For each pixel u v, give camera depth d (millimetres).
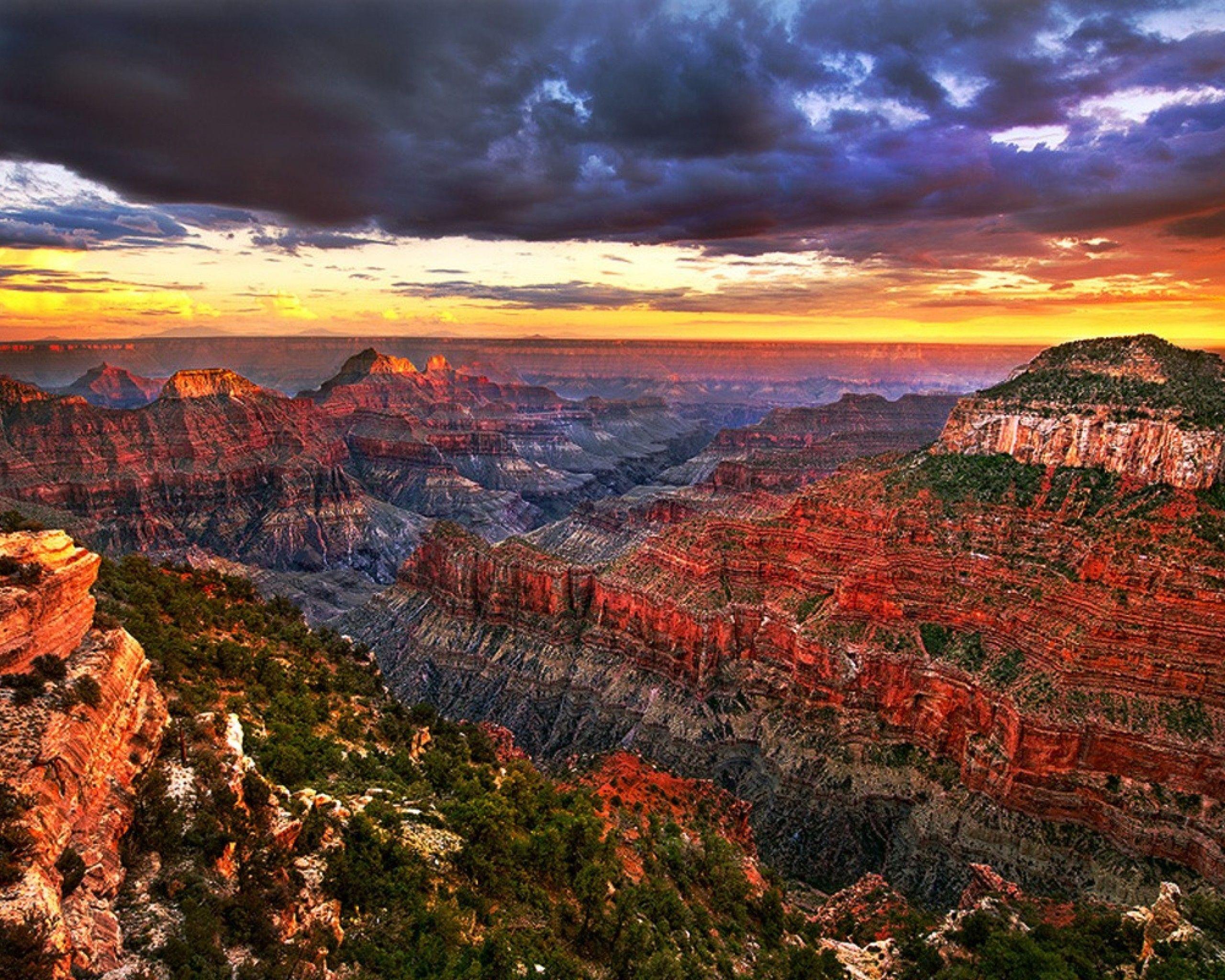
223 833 36500
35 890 25594
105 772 34812
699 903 62531
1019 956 55875
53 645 37188
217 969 30422
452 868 47750
